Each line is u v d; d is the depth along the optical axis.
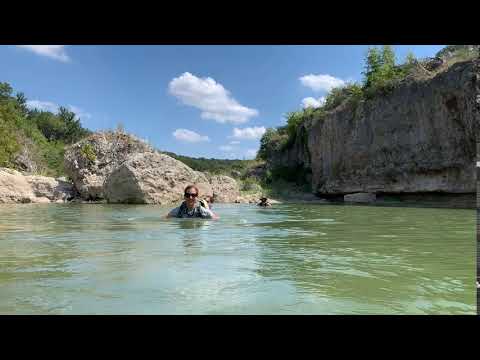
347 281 2.47
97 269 2.78
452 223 6.34
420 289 2.29
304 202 15.43
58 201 14.48
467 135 12.37
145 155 13.35
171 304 2.01
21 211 9.12
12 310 1.92
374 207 11.39
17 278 2.51
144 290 2.25
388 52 18.03
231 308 1.96
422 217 7.55
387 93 15.50
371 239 4.44
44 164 23.64
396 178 14.91
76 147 15.59
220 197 15.33
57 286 2.32
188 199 7.27
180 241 4.21
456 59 14.34
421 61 16.12
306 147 21.73
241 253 3.46
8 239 4.34
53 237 4.52
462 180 12.66
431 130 13.65
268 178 22.84
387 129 15.30
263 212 9.11
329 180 17.92
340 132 17.45
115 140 16.20
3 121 26.16
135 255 3.34
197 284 2.38
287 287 2.33
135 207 10.97
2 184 13.30
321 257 3.28
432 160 13.58
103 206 11.47
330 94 21.53
